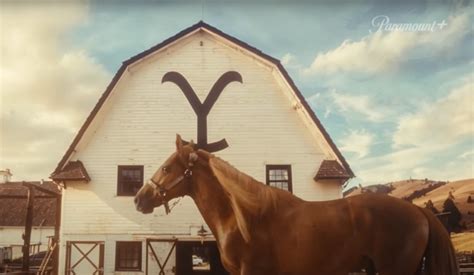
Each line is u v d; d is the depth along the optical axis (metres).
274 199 3.74
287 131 14.24
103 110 14.45
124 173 14.31
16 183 24.78
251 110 14.40
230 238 3.81
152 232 13.73
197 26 15.09
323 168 13.65
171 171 4.17
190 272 14.50
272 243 3.63
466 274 10.66
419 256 3.38
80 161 14.30
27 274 12.06
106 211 13.98
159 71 14.90
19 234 27.53
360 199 3.63
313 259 3.49
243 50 14.80
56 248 14.25
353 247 3.48
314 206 3.71
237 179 3.77
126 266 13.73
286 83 14.25
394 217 3.46
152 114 14.58
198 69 14.88
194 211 13.77
